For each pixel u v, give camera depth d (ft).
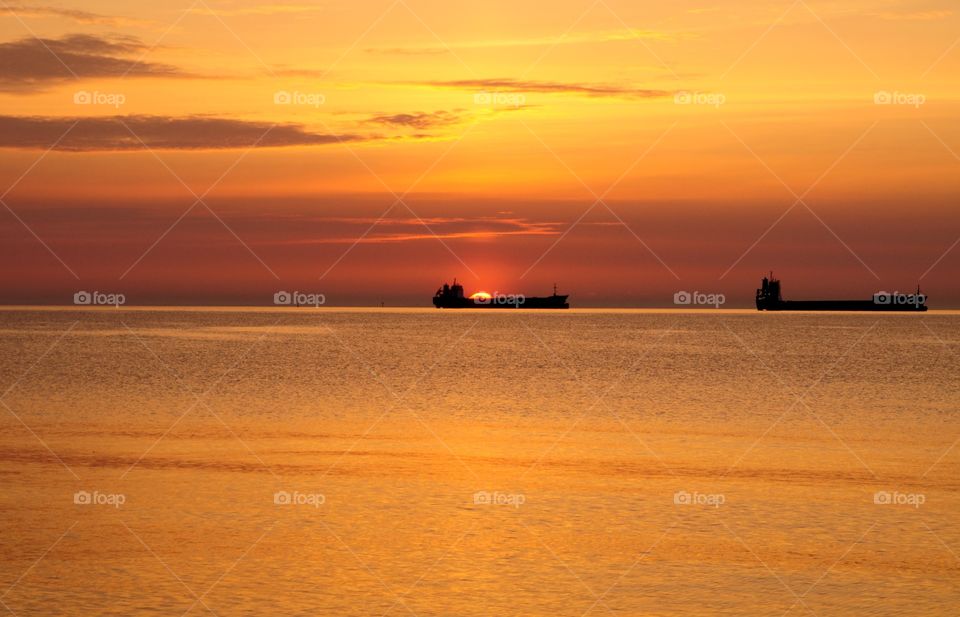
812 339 442.09
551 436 118.42
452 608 55.72
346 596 57.41
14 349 328.08
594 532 71.56
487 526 73.00
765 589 59.16
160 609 54.70
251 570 61.82
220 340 407.23
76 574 60.54
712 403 159.22
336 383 194.29
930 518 75.82
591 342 402.52
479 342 399.24
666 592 58.70
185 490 84.02
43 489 83.87
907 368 249.14
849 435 121.08
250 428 124.57
